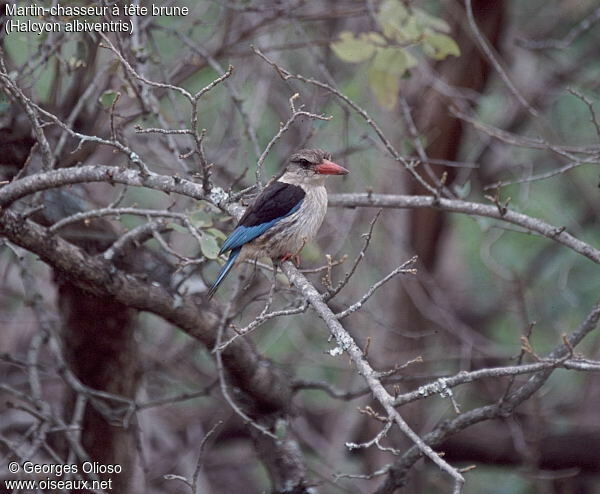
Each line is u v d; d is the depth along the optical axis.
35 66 9.07
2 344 14.52
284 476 10.23
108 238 9.70
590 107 9.05
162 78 10.73
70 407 10.73
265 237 8.83
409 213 14.00
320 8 13.74
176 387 13.64
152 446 14.02
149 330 14.95
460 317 16.64
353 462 15.25
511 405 8.25
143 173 7.57
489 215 8.98
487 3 13.22
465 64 13.45
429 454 5.60
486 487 15.08
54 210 9.39
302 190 9.01
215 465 15.48
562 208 14.98
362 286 13.98
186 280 9.47
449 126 13.28
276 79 13.68
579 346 14.66
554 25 15.75
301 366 14.96
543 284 15.04
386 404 6.00
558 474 14.09
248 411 10.36
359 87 13.27
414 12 10.51
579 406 14.87
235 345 9.68
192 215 8.68
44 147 7.73
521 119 14.87
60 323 10.66
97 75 9.41
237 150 12.95
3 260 14.29
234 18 12.60
